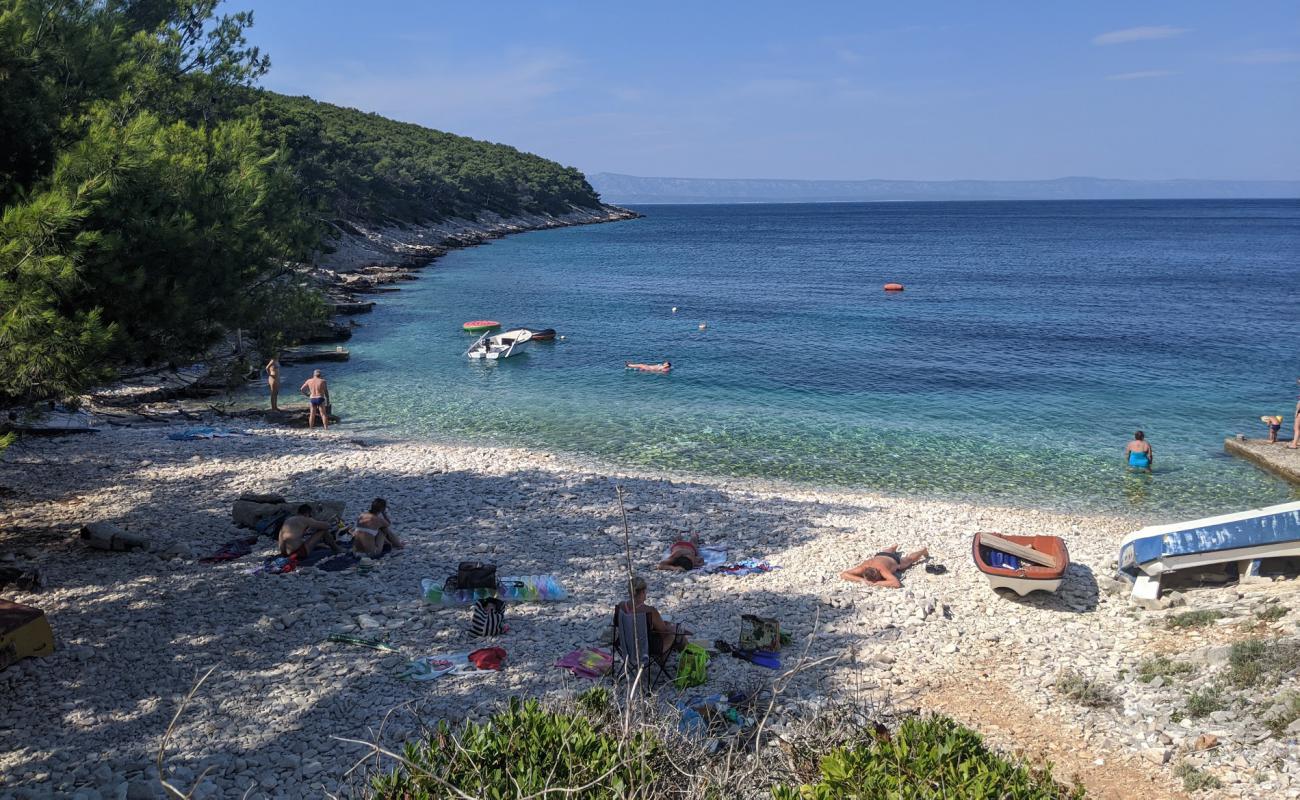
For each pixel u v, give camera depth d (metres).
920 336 49.06
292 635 12.61
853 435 28.75
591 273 87.12
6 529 16.95
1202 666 11.66
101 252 12.01
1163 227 187.88
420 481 21.61
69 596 13.77
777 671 12.02
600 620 13.53
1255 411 31.77
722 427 29.78
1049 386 36.03
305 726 10.12
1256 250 118.50
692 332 50.38
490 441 27.86
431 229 123.56
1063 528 19.44
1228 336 48.03
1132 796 9.20
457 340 46.72
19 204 11.32
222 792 8.72
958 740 6.78
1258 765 9.32
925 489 23.25
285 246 19.33
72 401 13.05
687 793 6.62
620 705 8.56
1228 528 14.41
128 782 8.75
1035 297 68.00
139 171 12.80
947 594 15.27
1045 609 14.63
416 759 6.58
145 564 15.22
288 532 15.54
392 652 12.11
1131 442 25.77
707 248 127.25
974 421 30.58
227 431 27.25
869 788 6.21
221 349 33.06
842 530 18.58
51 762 9.23
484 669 11.66
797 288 75.25
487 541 17.25
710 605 14.41
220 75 21.08
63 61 14.05
